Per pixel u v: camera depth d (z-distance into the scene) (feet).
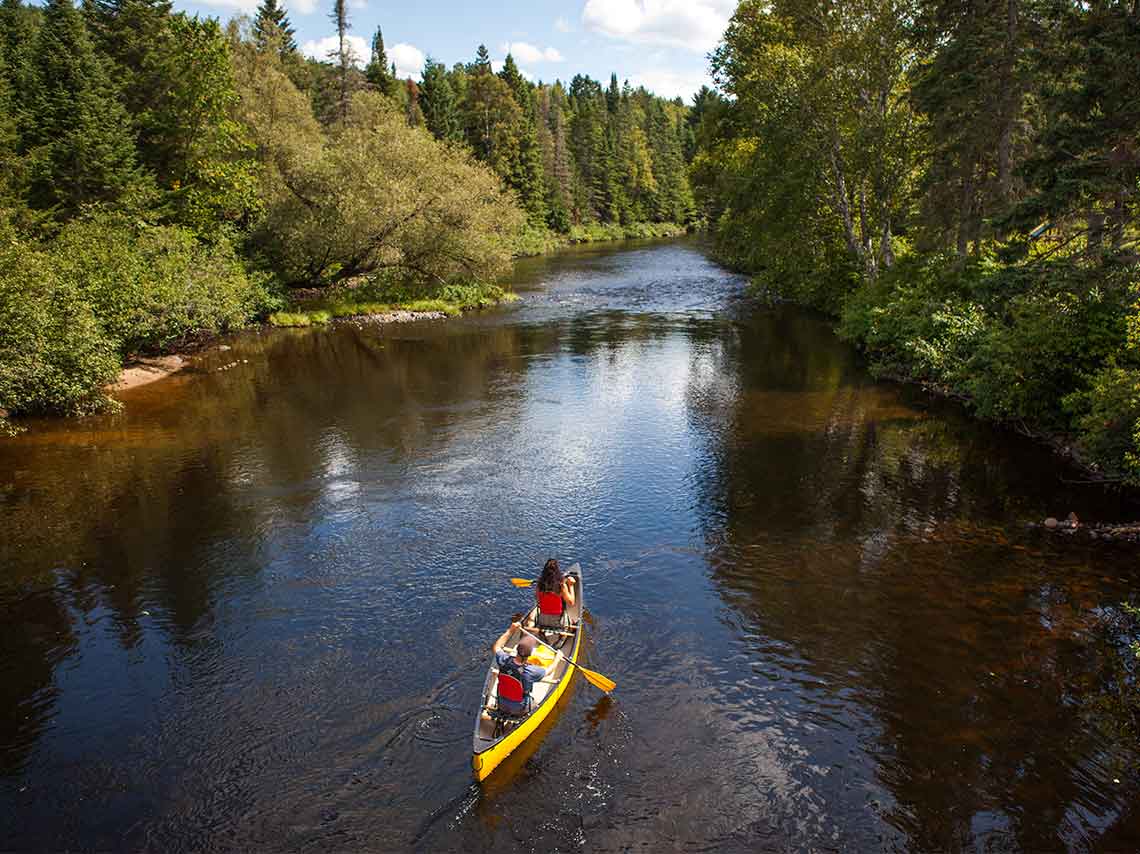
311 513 45.91
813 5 103.50
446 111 251.80
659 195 350.84
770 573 37.40
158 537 43.04
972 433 58.65
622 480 50.37
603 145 332.80
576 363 86.89
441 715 27.53
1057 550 38.93
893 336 81.51
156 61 114.52
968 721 26.61
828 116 103.24
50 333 64.64
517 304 132.77
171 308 84.53
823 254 119.65
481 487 49.60
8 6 128.98
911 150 97.04
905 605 34.12
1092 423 46.03
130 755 26.02
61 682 30.27
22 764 25.73
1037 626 32.17
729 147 149.38
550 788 23.95
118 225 92.73
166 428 63.72
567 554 39.96
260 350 97.14
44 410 67.31
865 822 22.40
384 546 41.34
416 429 62.59
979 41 70.90
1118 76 45.42
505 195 142.41
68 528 44.39
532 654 28.07
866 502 45.85
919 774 24.23
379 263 129.49
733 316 117.91
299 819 22.98
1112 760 24.66
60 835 22.62
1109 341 51.24
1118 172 45.91
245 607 35.45
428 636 32.60
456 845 21.88
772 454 54.90
